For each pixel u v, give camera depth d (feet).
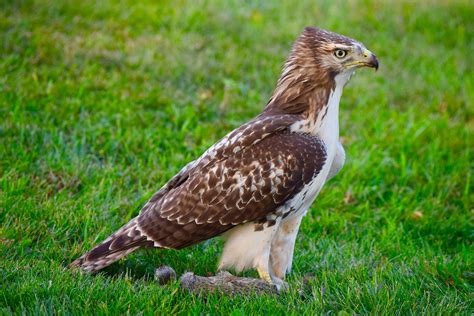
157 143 44.57
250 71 57.57
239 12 68.18
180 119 48.19
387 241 37.68
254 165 29.89
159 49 57.88
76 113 46.47
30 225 33.45
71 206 35.76
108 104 47.85
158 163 42.65
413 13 72.95
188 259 33.24
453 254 38.14
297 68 31.68
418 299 29.76
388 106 55.42
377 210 41.75
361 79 58.65
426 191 43.96
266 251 30.81
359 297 28.89
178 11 65.05
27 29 56.49
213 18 65.36
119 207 37.09
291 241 32.30
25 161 39.78
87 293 27.68
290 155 29.96
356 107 54.08
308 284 31.27
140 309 27.48
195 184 30.12
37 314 26.12
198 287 29.30
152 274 31.91
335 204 41.52
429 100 56.70
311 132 31.17
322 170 30.66
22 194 36.32
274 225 30.60
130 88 50.57
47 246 32.32
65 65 52.37
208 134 46.88
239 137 30.37
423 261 33.58
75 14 61.36
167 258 33.09
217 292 29.14
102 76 51.70
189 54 57.88
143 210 31.01
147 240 30.04
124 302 27.58
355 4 73.72
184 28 62.80
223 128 48.08
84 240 33.19
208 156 30.60
